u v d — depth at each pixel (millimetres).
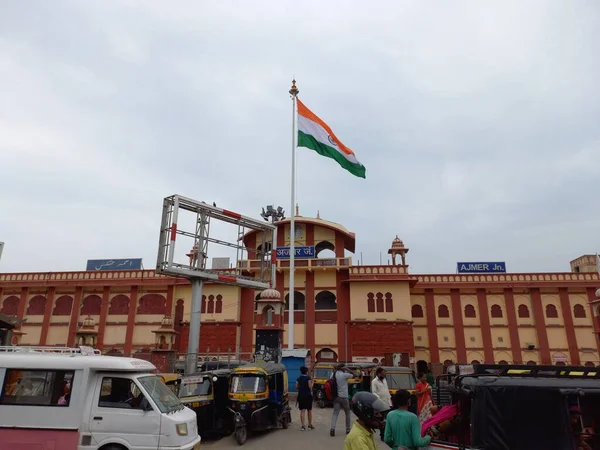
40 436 7656
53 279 36344
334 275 34688
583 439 5270
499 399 5539
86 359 8188
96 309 35781
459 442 5938
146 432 7785
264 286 22438
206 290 34438
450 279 35875
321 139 25188
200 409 11617
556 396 5465
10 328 17359
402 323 31906
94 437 7719
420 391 11320
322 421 14781
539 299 34500
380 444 11719
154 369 9195
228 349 32406
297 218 37594
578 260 39250
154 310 35031
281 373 13453
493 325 34406
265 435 12188
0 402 7777
